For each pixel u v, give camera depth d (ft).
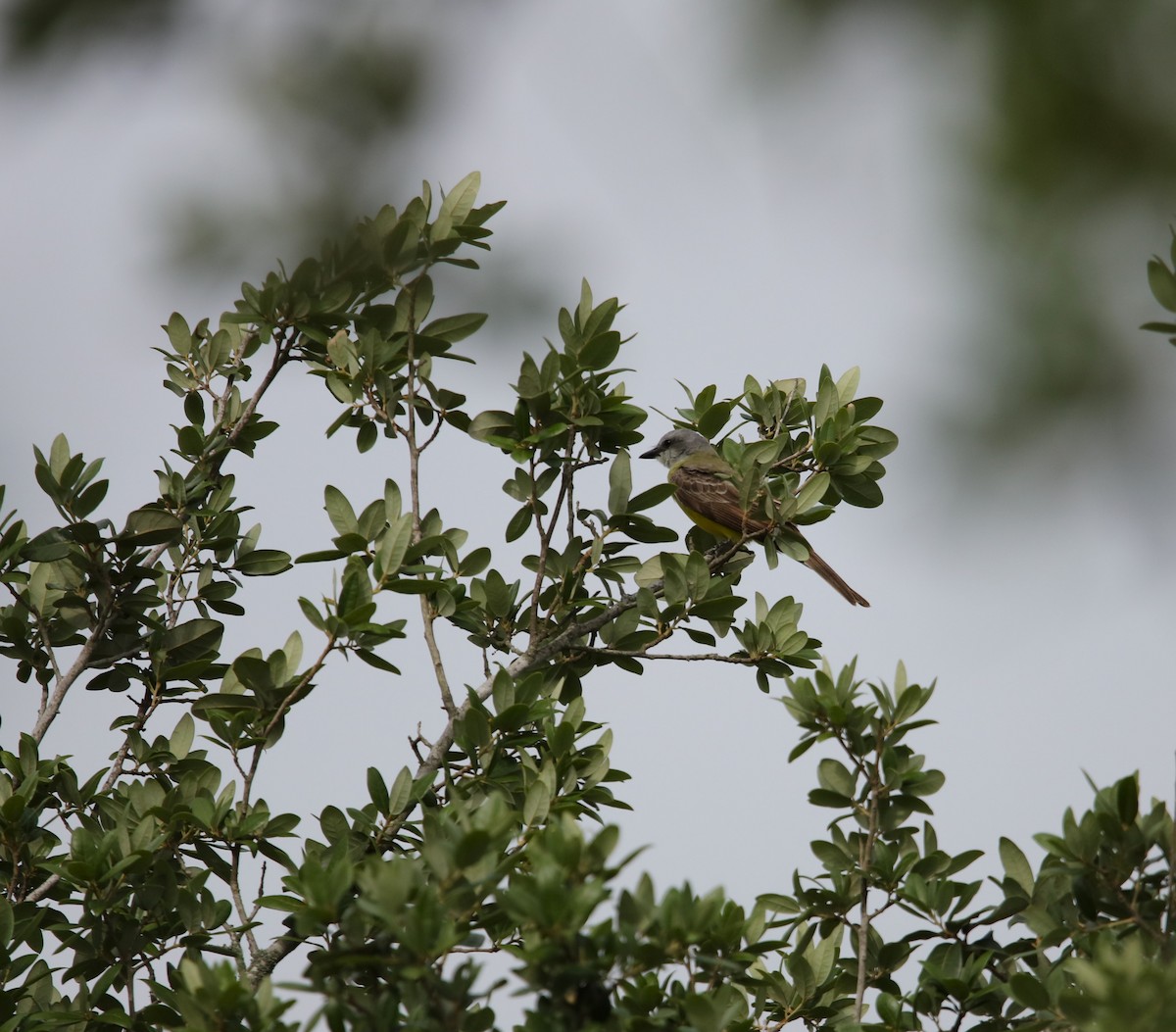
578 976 20.77
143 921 29.58
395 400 35.60
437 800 31.89
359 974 22.53
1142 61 8.34
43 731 33.78
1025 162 8.27
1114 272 8.29
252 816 29.96
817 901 27.91
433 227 23.08
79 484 34.58
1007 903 26.30
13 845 30.89
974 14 8.30
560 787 30.25
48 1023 27.45
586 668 36.47
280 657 29.86
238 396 39.45
